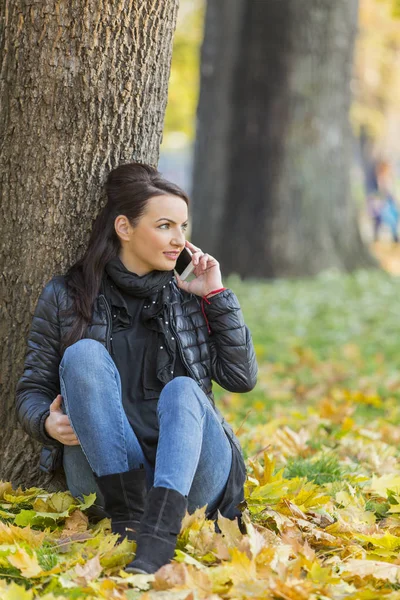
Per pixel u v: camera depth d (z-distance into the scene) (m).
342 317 19.56
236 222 26.86
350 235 27.47
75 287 5.97
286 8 25.92
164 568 4.89
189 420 5.34
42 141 6.51
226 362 6.09
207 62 27.25
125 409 5.80
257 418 11.07
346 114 27.12
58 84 6.44
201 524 5.45
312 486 6.85
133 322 5.98
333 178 26.94
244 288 23.53
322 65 26.27
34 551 5.32
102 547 5.29
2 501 6.32
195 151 27.77
